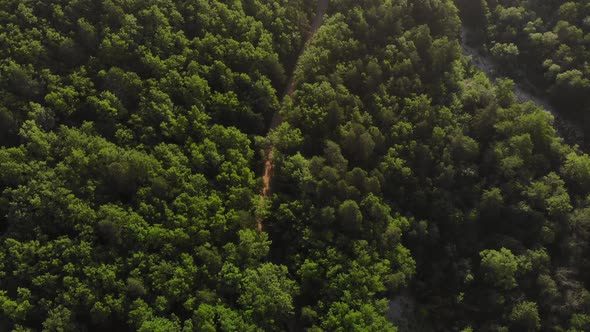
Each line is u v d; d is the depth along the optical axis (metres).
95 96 105.62
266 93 118.62
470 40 157.25
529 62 152.00
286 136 114.56
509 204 120.25
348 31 129.12
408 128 119.00
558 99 146.25
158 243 95.56
